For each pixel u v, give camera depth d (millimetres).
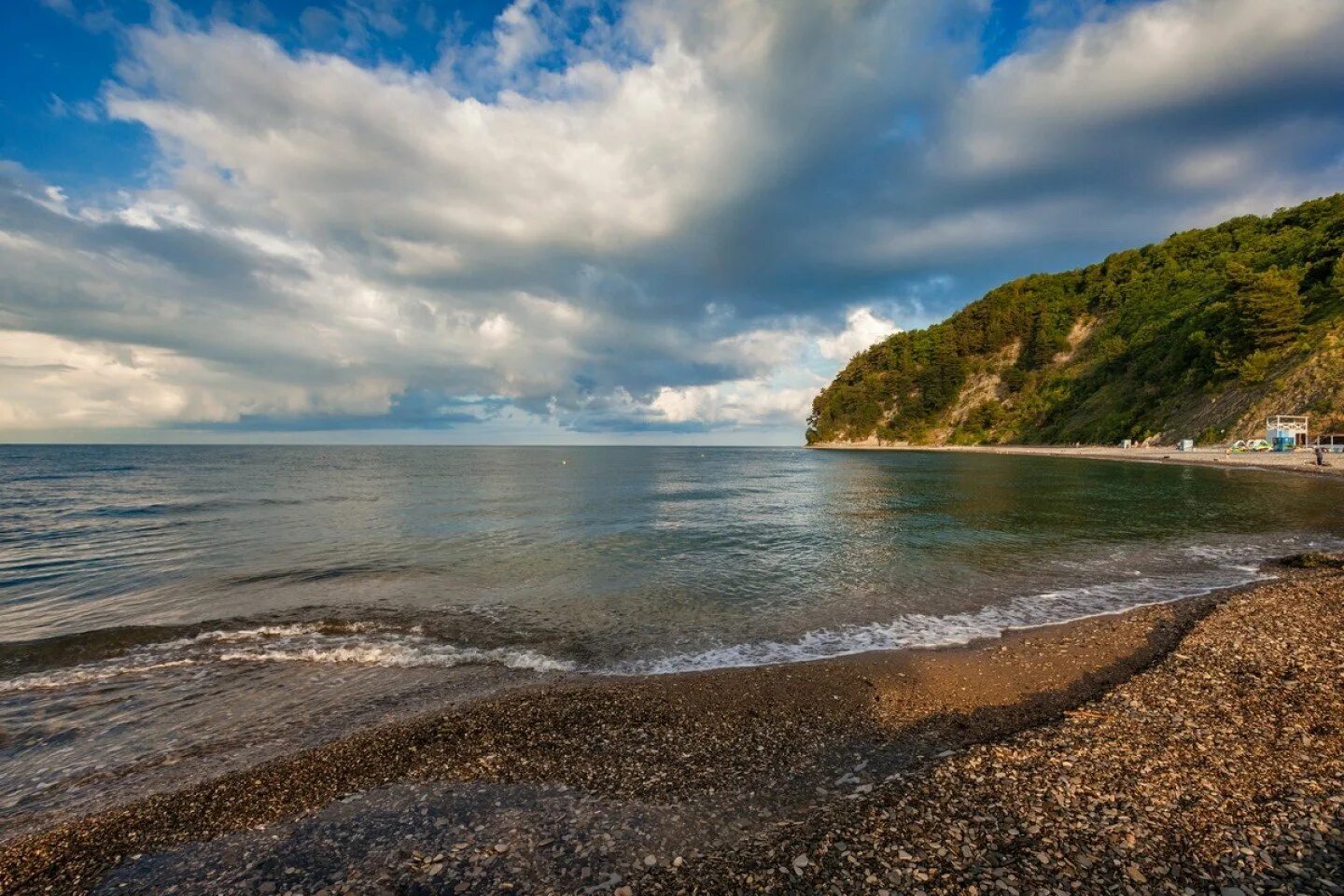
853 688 9914
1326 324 70312
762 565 19547
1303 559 18094
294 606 15188
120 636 13000
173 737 8672
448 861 5719
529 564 19891
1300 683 8984
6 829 6570
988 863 5211
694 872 5344
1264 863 5051
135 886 5578
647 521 30172
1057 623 13250
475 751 7973
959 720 8688
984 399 152625
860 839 5656
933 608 14641
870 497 41688
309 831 6328
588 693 9852
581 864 5566
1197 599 14500
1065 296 159125
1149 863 5117
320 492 47000
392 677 10828
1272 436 64312
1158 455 73500
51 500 39438
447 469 84812
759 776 7223
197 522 29812
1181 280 126000
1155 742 7363
